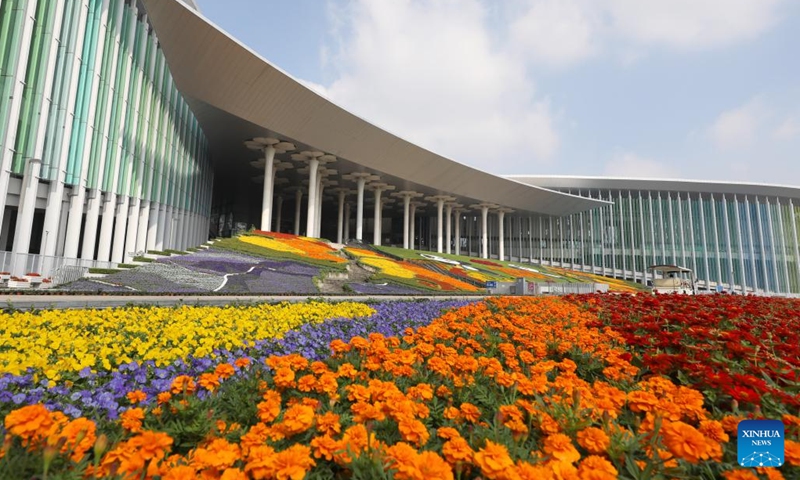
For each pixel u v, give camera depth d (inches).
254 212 2716.5
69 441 74.5
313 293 756.6
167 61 1042.7
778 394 110.7
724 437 84.4
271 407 91.8
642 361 165.0
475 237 2623.0
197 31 964.0
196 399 106.7
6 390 113.1
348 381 130.3
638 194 2447.1
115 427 97.9
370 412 90.3
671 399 107.6
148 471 69.9
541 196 2261.3
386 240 2812.5
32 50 679.7
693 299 402.0
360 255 1439.5
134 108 944.3
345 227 2608.3
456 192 2089.1
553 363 148.2
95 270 720.3
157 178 1086.4
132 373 146.8
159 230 1111.6
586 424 91.6
